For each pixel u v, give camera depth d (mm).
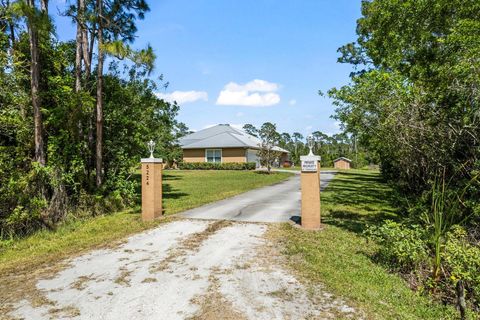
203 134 37969
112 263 5246
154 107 12633
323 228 7410
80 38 10719
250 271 4793
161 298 3939
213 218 8586
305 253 5547
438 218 5086
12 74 8781
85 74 11055
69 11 10109
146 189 8562
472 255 4137
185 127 44656
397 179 14062
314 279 4461
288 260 5250
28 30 8805
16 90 9094
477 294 4074
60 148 9805
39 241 7109
